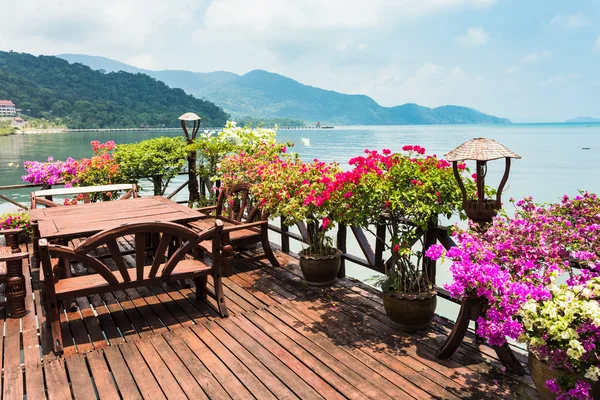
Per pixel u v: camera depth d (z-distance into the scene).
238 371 2.74
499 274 2.24
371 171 3.43
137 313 3.69
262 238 4.79
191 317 3.59
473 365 2.79
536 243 2.48
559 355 1.97
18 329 3.39
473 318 2.73
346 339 3.16
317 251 4.27
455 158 2.82
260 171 5.21
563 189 17.20
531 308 2.01
